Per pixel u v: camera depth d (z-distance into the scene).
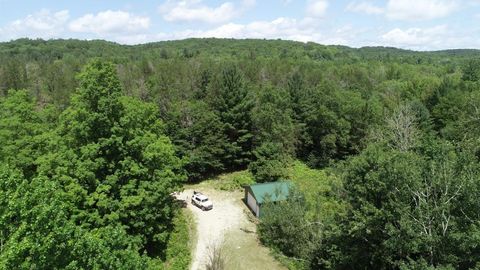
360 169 21.55
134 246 24.30
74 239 13.22
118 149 26.62
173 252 29.92
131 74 70.50
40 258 11.20
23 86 73.75
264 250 30.66
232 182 47.03
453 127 46.31
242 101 51.78
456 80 70.31
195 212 38.62
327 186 41.94
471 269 16.92
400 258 20.66
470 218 18.52
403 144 33.69
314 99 54.50
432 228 18.84
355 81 85.00
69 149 25.83
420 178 19.98
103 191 25.41
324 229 26.69
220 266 25.22
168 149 30.03
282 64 91.12
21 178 12.92
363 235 21.94
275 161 46.53
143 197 26.17
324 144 51.97
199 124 47.91
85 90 25.83
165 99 51.28
